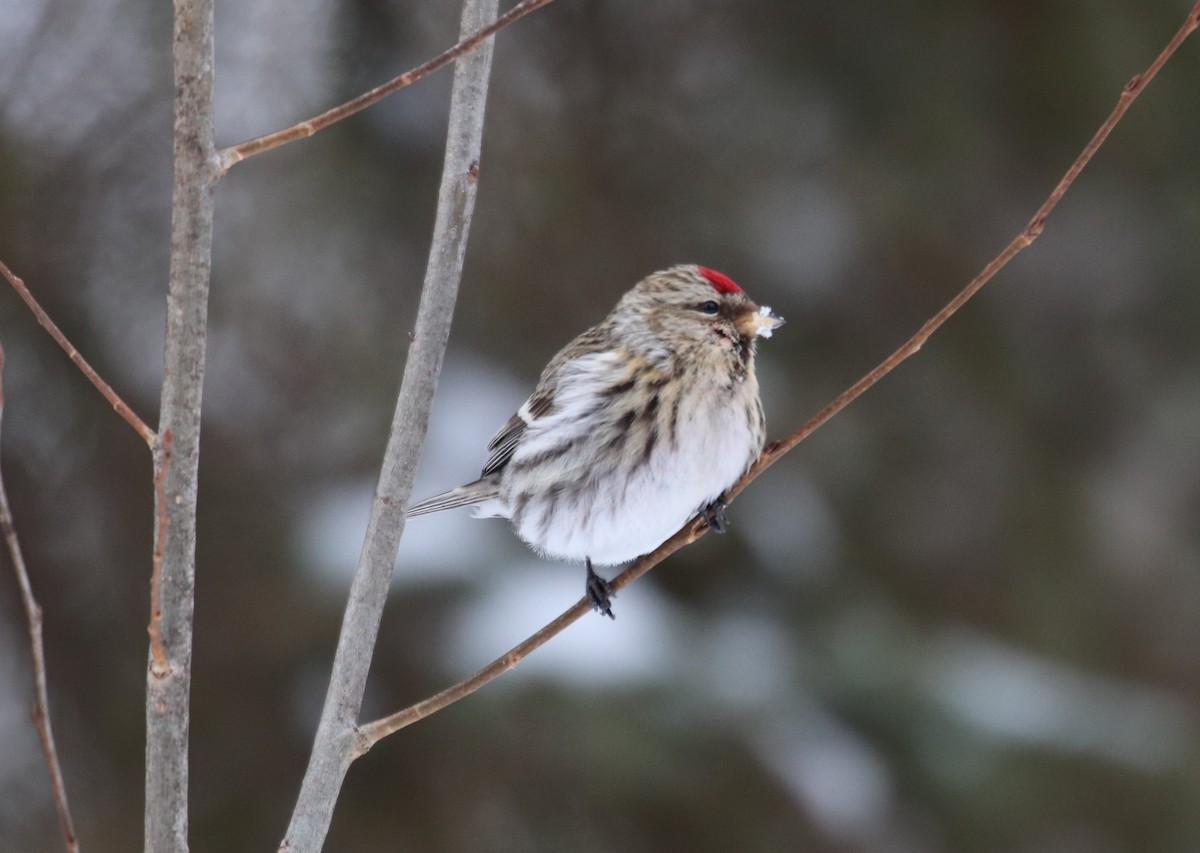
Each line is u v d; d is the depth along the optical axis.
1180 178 12.60
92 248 11.18
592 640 11.03
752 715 11.02
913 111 12.20
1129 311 13.17
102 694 10.85
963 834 11.34
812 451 12.50
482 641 10.88
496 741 10.66
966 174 12.45
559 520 7.65
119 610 10.97
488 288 12.25
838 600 12.12
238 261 12.02
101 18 11.45
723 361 7.46
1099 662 13.00
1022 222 12.81
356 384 11.96
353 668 5.18
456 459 11.75
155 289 11.41
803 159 12.49
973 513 12.78
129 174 11.36
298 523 11.30
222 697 10.72
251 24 11.73
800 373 12.65
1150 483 13.41
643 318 7.62
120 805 10.69
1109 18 12.14
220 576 11.03
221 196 11.98
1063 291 13.13
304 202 11.91
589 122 12.48
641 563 6.18
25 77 11.23
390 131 11.86
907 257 12.73
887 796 11.22
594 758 10.60
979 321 12.84
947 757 11.53
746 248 12.54
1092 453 13.24
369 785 10.67
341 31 11.66
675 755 10.72
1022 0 12.09
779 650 11.66
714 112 12.46
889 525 12.63
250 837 10.45
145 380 11.30
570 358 7.89
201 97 4.39
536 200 12.31
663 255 12.46
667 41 12.51
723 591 11.95
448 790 10.68
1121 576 13.34
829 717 11.55
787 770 10.95
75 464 10.98
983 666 12.38
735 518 12.13
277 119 11.92
